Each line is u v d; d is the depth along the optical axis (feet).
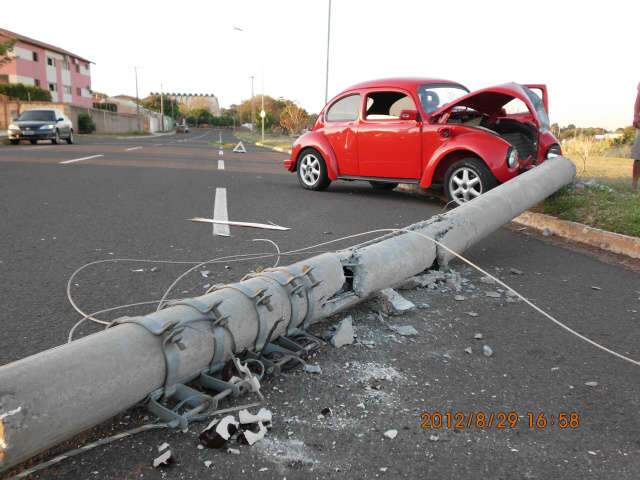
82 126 161.68
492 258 16.44
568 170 22.18
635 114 24.17
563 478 6.31
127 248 15.85
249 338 8.10
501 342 10.16
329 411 7.50
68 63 210.79
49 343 9.20
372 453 6.66
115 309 10.88
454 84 28.78
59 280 12.63
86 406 5.92
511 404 7.96
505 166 22.58
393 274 11.28
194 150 77.87
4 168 36.86
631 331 10.95
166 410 6.95
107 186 29.66
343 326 9.75
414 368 8.95
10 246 15.62
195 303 7.61
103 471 6.13
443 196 29.60
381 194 30.48
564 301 12.66
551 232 20.54
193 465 6.29
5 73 173.17
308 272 9.25
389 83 27.04
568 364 9.35
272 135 191.01
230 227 19.44
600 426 7.47
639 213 18.89
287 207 24.52
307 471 6.28
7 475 5.98
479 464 6.54
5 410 5.25
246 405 7.52
